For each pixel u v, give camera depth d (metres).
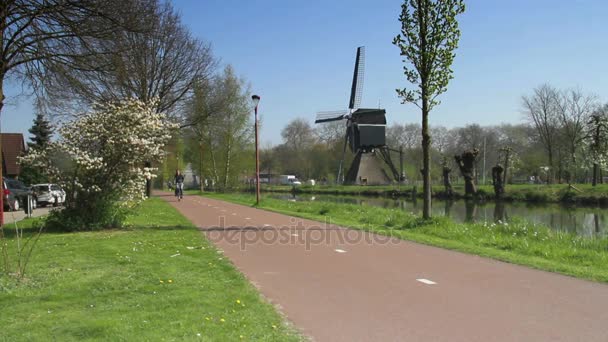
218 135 48.59
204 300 6.02
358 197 52.75
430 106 14.90
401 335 4.97
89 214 13.38
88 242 10.88
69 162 12.65
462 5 14.13
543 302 6.20
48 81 13.98
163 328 4.87
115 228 13.81
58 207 13.71
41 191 29.61
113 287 6.60
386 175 66.88
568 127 56.88
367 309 5.92
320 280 7.53
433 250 10.48
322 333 5.02
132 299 6.00
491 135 85.38
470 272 8.12
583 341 4.76
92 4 12.82
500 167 43.25
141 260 8.68
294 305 6.10
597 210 32.59
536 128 62.41
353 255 9.84
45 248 9.96
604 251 10.62
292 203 27.11
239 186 51.81
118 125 12.90
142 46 16.14
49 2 12.62
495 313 5.74
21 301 5.86
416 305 6.11
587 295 6.55
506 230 13.74
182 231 13.59
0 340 4.49
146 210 21.20
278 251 10.33
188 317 5.27
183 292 6.39
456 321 5.43
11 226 14.52
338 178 71.12
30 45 13.34
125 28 13.83
